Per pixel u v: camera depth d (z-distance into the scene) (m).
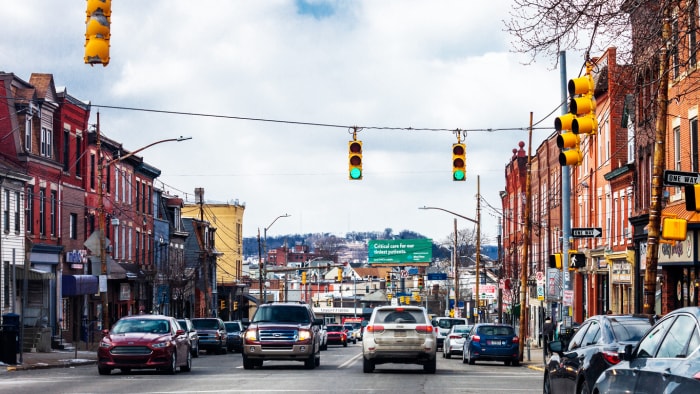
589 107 20.19
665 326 11.42
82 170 61.78
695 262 35.25
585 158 59.91
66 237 58.62
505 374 31.97
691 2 19.42
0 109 52.28
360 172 32.56
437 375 30.50
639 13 18.95
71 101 59.62
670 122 38.94
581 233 36.88
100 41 17.95
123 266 70.31
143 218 76.38
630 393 11.24
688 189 19.20
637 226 43.81
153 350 29.86
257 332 33.16
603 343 14.89
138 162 73.88
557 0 18.33
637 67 19.53
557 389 16.66
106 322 44.16
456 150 33.47
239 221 114.31
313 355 33.50
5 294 49.06
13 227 50.50
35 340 46.94
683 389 9.62
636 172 45.47
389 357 30.55
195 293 93.38
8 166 49.78
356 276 183.62
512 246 89.31
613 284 51.72
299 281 176.25
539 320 71.94
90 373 31.84
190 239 94.56
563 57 35.88
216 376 29.41
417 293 156.88
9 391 23.16
